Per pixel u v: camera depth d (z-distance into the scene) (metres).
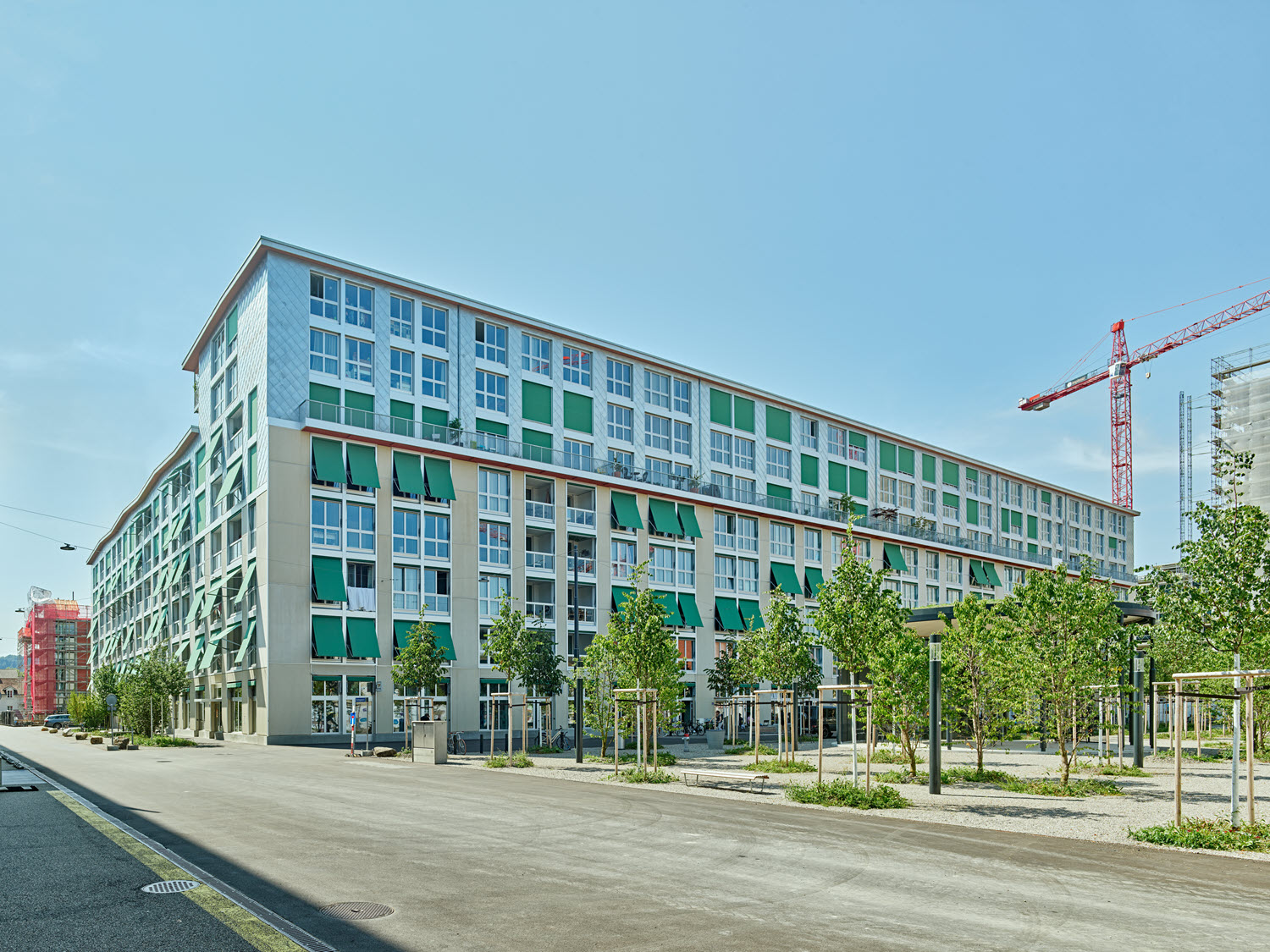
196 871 10.26
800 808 16.73
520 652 30.84
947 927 8.28
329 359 47.12
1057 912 8.85
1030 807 16.84
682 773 23.05
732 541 62.25
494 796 18.61
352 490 46.34
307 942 7.50
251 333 47.88
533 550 54.00
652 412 60.53
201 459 59.44
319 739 42.78
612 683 29.05
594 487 55.44
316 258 47.06
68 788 20.36
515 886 9.81
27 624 149.50
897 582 71.94
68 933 7.77
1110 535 101.56
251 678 45.06
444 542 48.91
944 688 21.97
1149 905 9.17
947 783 21.47
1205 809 16.55
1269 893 9.73
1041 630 20.03
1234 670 15.66
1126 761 27.80
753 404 66.75
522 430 53.66
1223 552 16.11
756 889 9.73
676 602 58.09
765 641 31.34
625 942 7.75
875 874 10.57
